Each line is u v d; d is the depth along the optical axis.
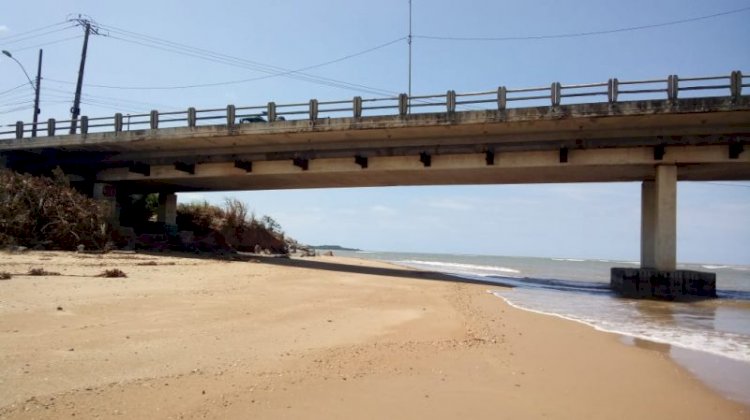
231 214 37.12
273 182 31.00
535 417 4.90
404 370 6.37
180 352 6.61
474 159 23.36
